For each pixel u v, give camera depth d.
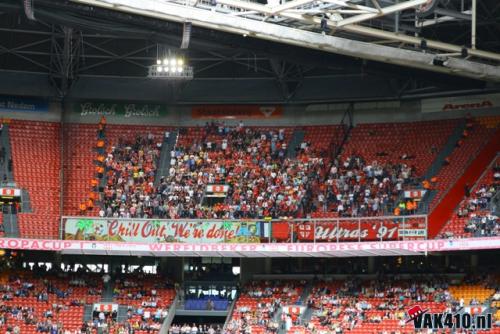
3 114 98.50
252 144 99.31
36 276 90.62
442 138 95.19
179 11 67.38
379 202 89.94
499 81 80.44
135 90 99.88
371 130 98.94
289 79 98.19
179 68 88.69
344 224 87.12
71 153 97.56
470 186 87.62
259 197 92.62
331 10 67.31
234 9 75.56
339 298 86.94
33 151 96.56
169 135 100.62
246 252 87.75
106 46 96.50
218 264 96.00
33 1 67.56
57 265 95.00
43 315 86.12
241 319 87.06
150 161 97.44
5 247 85.62
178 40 73.25
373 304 84.62
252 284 92.38
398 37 71.75
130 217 90.94
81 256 95.81
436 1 64.31
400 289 85.38
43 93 98.25
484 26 86.31
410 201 89.50
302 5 70.88
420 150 94.75
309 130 100.75
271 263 95.19
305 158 97.00
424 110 98.25
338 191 92.44
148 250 88.25
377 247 84.25
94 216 91.31
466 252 84.75
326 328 82.94
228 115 102.00
